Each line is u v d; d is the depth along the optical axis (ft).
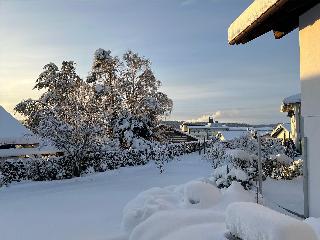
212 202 28.45
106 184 64.44
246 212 12.18
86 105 83.76
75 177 77.25
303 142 22.39
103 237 27.73
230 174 38.42
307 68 21.81
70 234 29.99
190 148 162.71
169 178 68.95
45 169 75.82
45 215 38.86
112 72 155.12
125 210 30.17
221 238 14.37
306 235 10.46
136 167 96.12
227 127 312.09
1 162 71.15
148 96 156.56
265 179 45.83
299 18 22.80
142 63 156.97
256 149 70.08
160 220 20.24
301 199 33.01
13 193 58.54
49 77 155.94
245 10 20.75
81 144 79.41
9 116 88.89
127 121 142.41
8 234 31.65
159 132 164.04
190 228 17.04
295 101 87.86
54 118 80.23
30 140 84.48
